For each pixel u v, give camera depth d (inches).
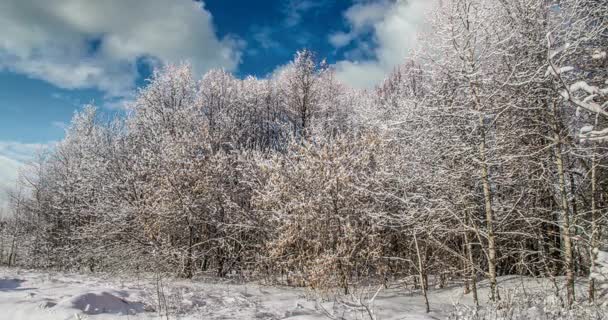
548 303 345.4
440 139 444.8
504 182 423.2
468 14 426.3
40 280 492.4
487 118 419.2
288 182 612.4
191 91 1200.2
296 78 1174.3
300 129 1050.1
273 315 335.0
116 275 695.7
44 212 1195.9
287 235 567.5
